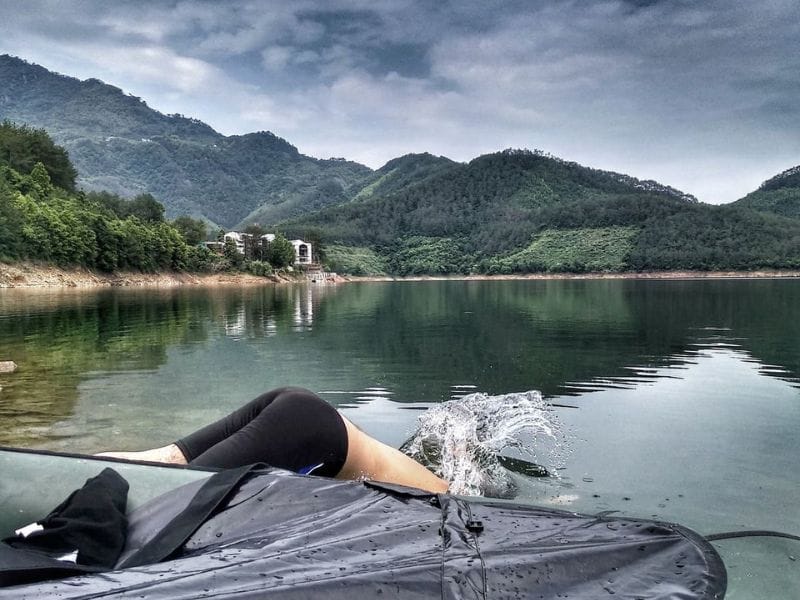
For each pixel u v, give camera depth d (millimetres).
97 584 892
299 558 971
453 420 5098
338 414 1831
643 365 8688
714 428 4996
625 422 5188
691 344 11320
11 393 6684
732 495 3379
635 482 3588
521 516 1173
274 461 1638
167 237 80312
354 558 981
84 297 34125
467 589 892
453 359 9422
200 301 30781
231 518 1178
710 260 145000
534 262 163000
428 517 1160
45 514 1249
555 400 6207
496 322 17047
